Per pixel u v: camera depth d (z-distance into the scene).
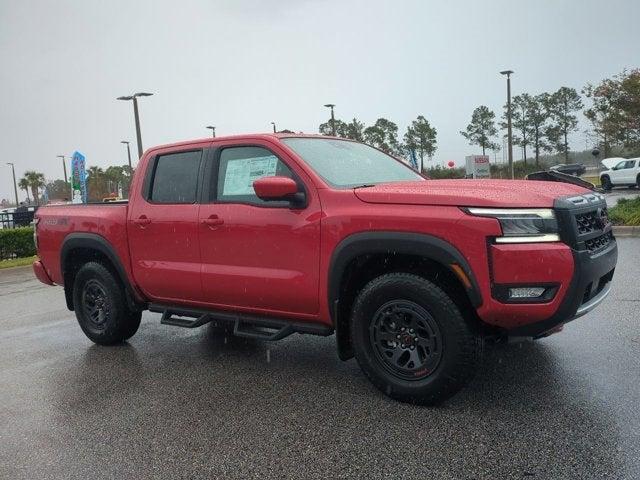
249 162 4.31
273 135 4.29
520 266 3.12
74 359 5.18
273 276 4.04
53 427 3.62
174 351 5.22
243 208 4.20
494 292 3.19
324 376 4.26
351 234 3.62
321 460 2.98
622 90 15.07
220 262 4.36
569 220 3.17
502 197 3.26
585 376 3.84
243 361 4.76
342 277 3.73
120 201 5.66
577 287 3.15
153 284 4.88
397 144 48.59
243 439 3.28
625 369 3.92
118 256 5.13
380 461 2.92
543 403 3.46
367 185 4.07
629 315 5.26
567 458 2.81
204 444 3.24
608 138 16.47
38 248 5.99
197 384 4.25
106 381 4.48
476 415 3.37
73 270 5.80
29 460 3.18
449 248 3.28
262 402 3.81
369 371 3.70
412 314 3.50
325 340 5.30
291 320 4.17
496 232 3.16
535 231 3.15
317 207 3.83
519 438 3.05
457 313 3.33
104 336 5.47
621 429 3.06
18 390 4.39
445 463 2.85
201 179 4.56
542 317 3.16
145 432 3.45
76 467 3.07
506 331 3.45
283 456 3.05
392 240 3.44
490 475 2.71
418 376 3.52
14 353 5.53
